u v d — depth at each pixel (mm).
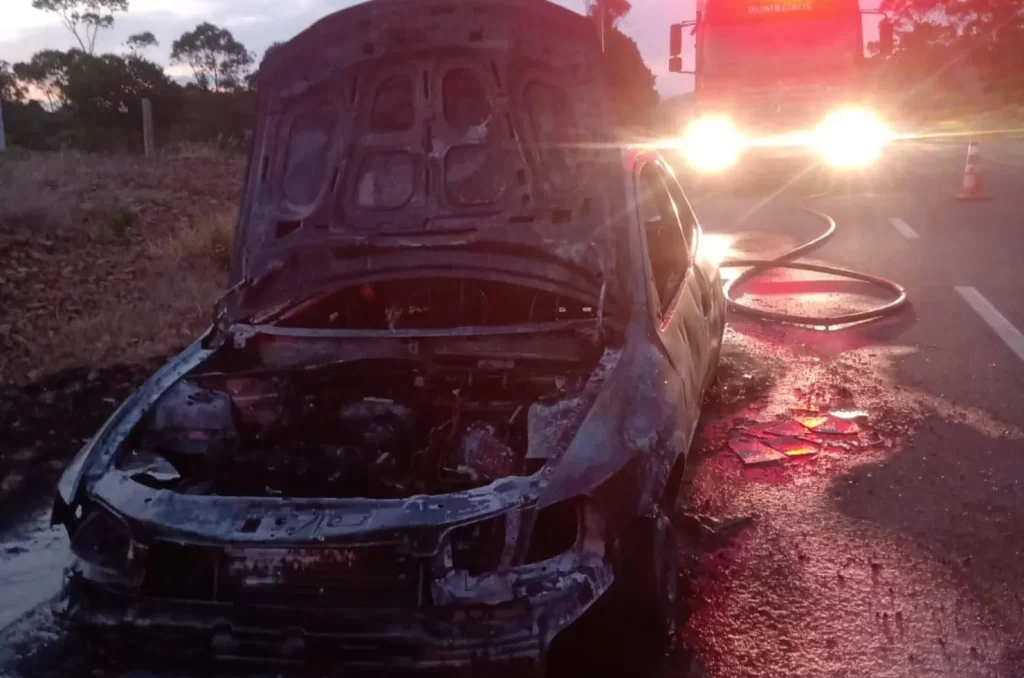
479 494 3164
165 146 24312
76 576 3307
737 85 16719
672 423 3703
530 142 4133
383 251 4316
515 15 4008
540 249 4156
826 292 9406
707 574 4160
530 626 3008
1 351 7641
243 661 3059
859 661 3533
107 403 6652
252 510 3184
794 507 4789
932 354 7246
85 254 10758
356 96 4238
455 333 4176
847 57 16406
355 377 4363
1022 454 5344
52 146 26578
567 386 3994
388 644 2986
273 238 4395
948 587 4012
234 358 4406
